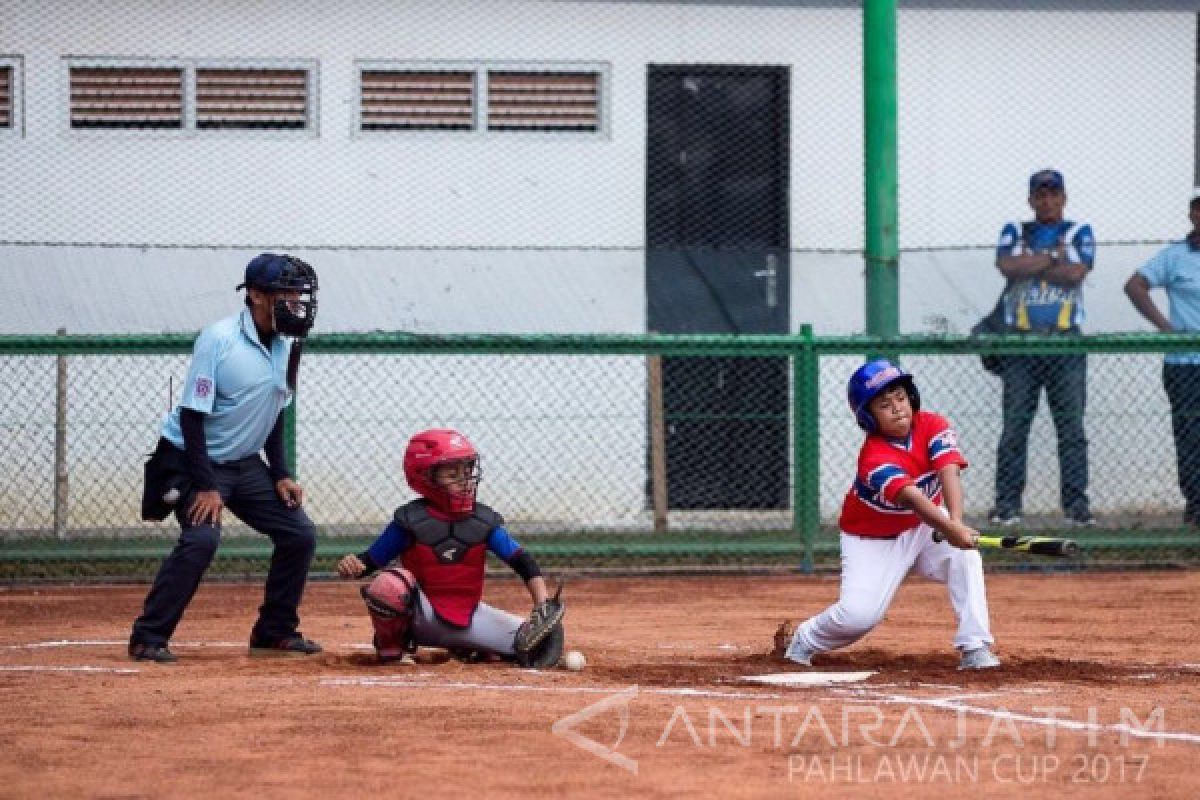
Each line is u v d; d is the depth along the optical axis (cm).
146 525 3669
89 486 3638
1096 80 4356
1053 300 3866
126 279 3700
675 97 4272
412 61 4184
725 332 3894
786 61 4288
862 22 4138
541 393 3869
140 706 1897
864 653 2458
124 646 2581
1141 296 3956
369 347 3462
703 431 3894
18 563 3528
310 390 3769
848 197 4316
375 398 3800
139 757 1622
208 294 3728
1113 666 2336
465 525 2281
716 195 4288
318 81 4150
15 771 1566
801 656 2322
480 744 1669
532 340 3509
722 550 3641
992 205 4319
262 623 2477
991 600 3209
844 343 3628
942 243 4306
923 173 4297
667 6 4250
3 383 3594
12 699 1953
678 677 2173
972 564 2266
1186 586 3412
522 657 2245
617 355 3703
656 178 4269
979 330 3925
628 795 1457
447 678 2133
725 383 3900
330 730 1744
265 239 4134
